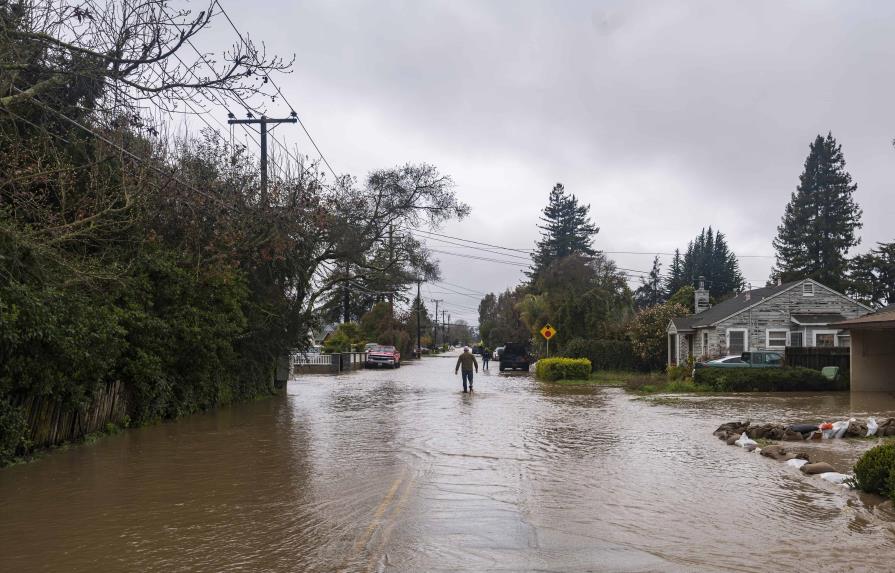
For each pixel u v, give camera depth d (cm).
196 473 1026
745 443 1266
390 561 619
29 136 1345
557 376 3500
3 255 1014
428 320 12288
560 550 651
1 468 1051
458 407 2061
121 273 1336
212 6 1155
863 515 782
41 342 1052
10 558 634
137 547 665
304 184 2239
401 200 2962
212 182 1892
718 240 8794
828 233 6244
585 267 5425
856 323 2461
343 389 2886
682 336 3991
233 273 1850
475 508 812
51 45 1179
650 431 1512
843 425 1392
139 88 1173
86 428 1334
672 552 646
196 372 1761
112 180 1462
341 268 2906
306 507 820
